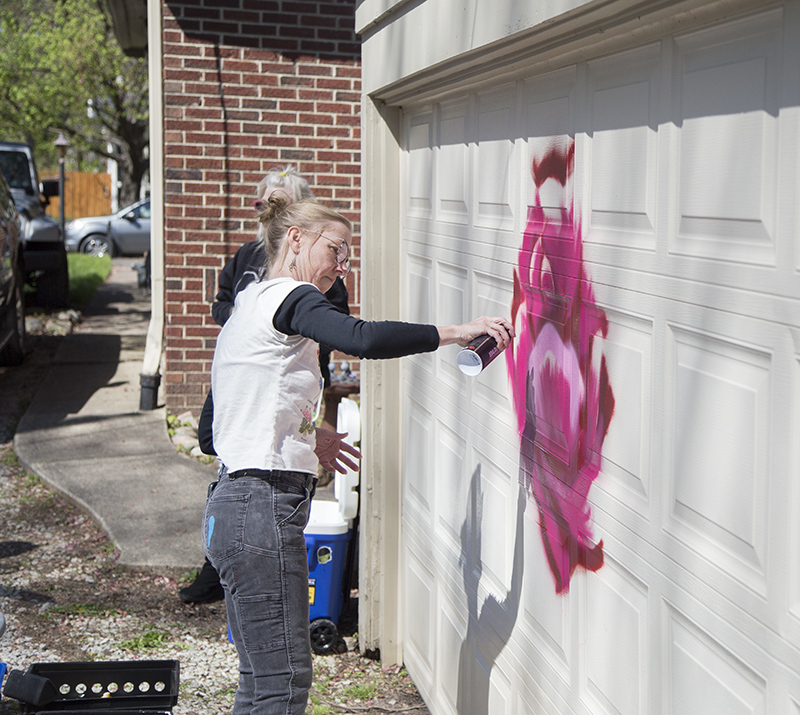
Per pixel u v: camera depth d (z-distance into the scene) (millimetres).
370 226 3361
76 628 3809
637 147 1751
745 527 1454
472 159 2652
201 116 6508
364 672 3541
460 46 2324
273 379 2211
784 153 1334
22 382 8258
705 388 1553
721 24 1485
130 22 9109
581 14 1731
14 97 23203
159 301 6992
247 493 2209
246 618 2225
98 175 29312
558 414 2143
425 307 3143
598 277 1916
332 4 6609
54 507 5219
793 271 1318
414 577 3361
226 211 6602
